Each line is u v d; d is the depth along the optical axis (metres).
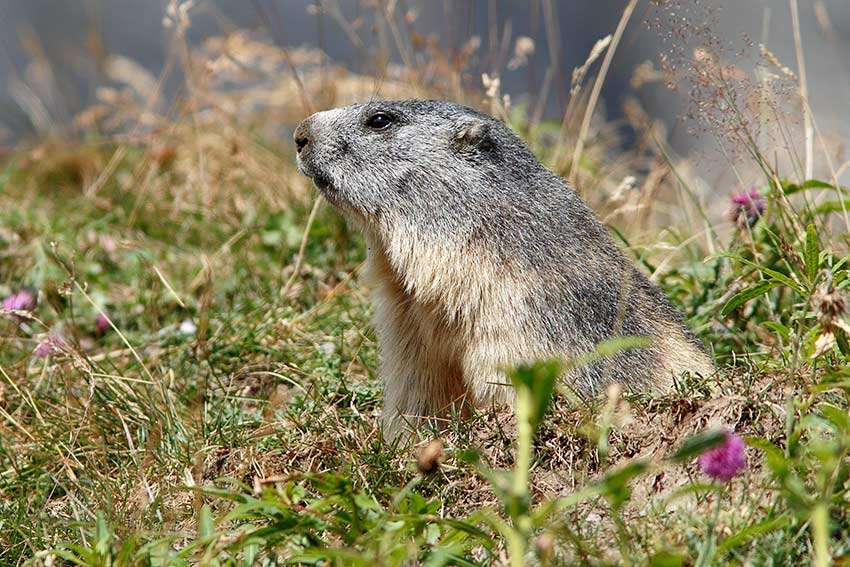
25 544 8.00
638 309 9.72
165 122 17.23
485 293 9.34
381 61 16.42
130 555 6.68
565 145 15.77
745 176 13.95
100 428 9.53
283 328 11.73
